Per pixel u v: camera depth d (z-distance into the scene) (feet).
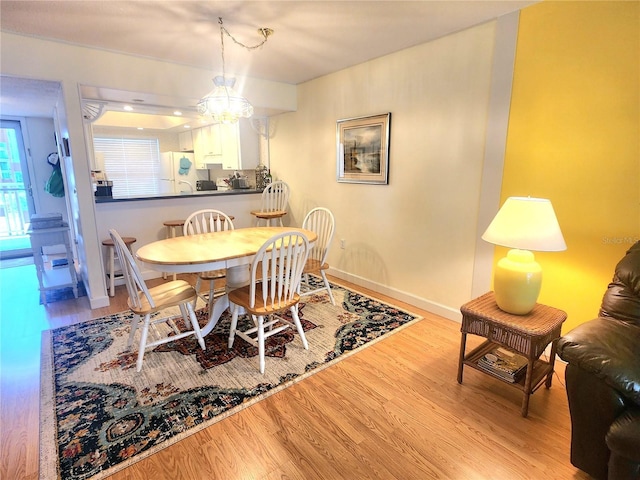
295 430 5.73
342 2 7.10
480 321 6.40
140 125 19.45
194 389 6.72
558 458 5.18
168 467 5.02
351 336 8.80
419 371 7.37
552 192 7.38
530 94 7.48
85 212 10.22
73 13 7.55
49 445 5.40
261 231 10.23
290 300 7.61
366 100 11.30
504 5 7.27
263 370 7.24
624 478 4.16
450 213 9.43
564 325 7.50
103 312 10.39
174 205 13.50
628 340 4.66
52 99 12.17
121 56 10.19
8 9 7.33
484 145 8.45
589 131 6.74
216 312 8.75
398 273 11.13
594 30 6.48
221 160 18.22
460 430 5.73
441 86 9.16
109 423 5.86
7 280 13.35
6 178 16.98
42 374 7.27
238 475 4.90
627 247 6.53
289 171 15.37
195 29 8.48
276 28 8.44
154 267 7.12
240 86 12.85
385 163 10.91
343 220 12.94
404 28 8.46
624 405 4.30
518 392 6.69
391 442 5.49
